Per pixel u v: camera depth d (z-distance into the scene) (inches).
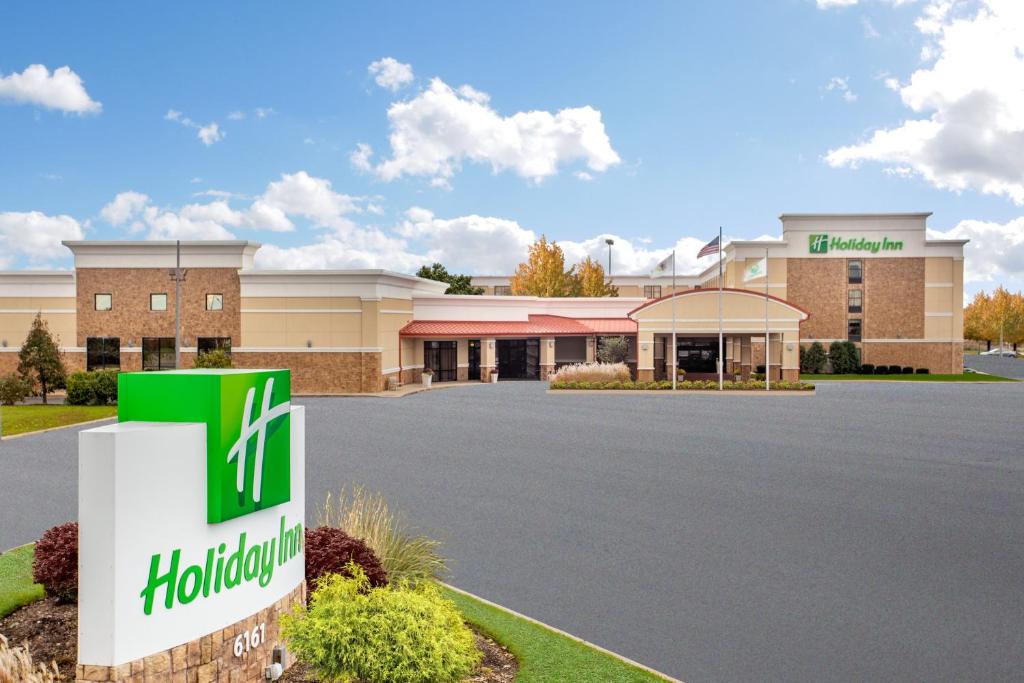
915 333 2380.7
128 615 245.0
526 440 1001.5
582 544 525.3
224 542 276.7
